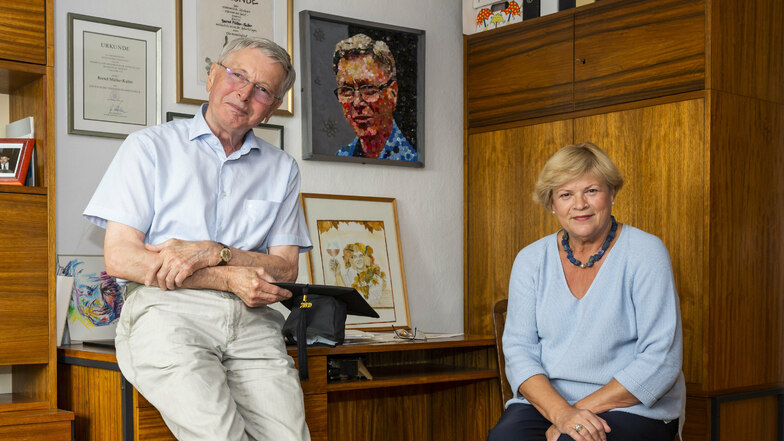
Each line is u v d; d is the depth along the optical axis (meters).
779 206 3.51
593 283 2.54
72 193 2.99
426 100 4.02
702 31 3.24
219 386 2.12
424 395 3.82
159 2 3.23
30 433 2.39
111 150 3.10
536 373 2.54
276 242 2.53
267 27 3.51
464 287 4.11
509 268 3.91
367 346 3.00
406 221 3.93
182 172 2.35
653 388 2.40
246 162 2.48
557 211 2.57
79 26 3.03
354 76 3.76
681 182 3.29
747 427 3.35
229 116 2.36
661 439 2.44
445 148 4.08
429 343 3.21
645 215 3.41
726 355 3.25
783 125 3.55
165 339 2.15
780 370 3.50
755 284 3.39
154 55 3.20
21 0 2.57
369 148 3.79
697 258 3.23
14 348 2.51
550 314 2.60
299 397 2.29
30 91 2.71
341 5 3.75
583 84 3.63
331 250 3.61
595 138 3.58
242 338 2.28
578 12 3.65
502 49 3.97
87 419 2.58
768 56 3.48
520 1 3.91
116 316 3.04
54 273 2.60
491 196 4.00
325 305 2.48
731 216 3.29
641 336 2.48
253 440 2.25
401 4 3.96
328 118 3.67
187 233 2.34
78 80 3.02
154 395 2.14
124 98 3.12
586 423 2.31
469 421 3.62
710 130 3.20
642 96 3.43
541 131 3.79
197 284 2.24
